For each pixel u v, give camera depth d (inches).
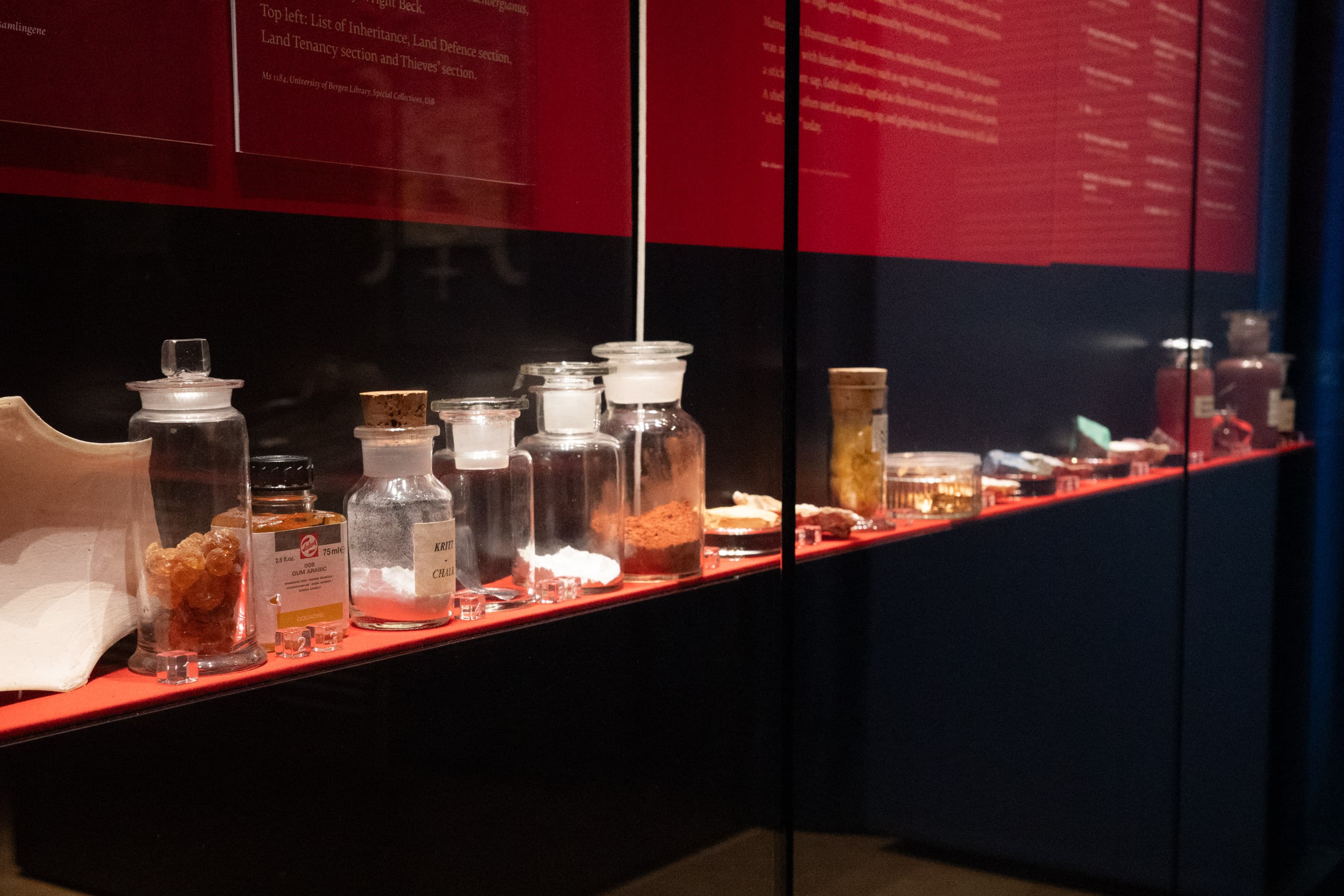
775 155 57.7
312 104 43.8
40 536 33.9
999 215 77.1
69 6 37.2
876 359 69.3
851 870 66.4
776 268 58.6
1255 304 106.8
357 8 44.6
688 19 56.1
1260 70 103.9
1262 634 106.7
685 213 57.6
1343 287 112.6
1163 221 93.1
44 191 37.3
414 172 47.5
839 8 63.2
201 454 36.9
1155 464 92.0
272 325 43.8
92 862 32.6
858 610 66.0
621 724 49.9
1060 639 83.0
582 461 49.8
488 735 43.9
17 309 37.1
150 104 39.4
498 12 49.7
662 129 56.4
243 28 41.4
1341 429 113.3
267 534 37.7
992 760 78.2
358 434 42.2
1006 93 76.4
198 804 35.1
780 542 58.3
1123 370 90.8
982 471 78.7
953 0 71.0
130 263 39.7
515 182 51.4
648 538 51.6
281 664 37.4
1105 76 84.9
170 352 36.8
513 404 48.9
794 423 60.6
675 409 54.5
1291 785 110.0
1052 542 81.5
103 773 32.8
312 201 44.4
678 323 57.9
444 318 49.6
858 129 65.6
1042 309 82.2
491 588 47.1
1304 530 110.0
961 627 74.3
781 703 59.6
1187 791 98.4
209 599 35.7
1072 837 85.8
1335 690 113.8
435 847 42.2
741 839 57.7
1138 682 92.3
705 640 54.2
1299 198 109.3
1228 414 103.7
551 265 53.5
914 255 71.0
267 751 36.7
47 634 33.9
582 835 48.5
